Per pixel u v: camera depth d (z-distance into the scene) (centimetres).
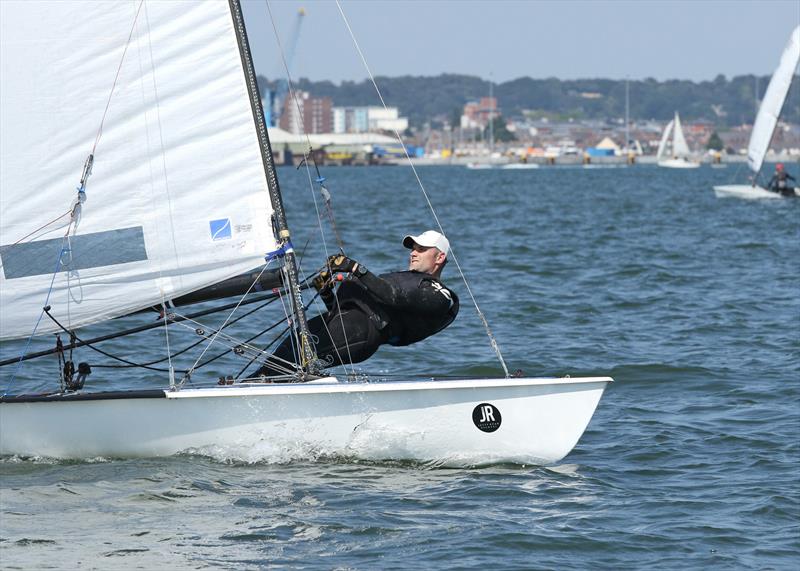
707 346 3644
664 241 7744
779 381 3081
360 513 1916
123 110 2170
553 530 1853
